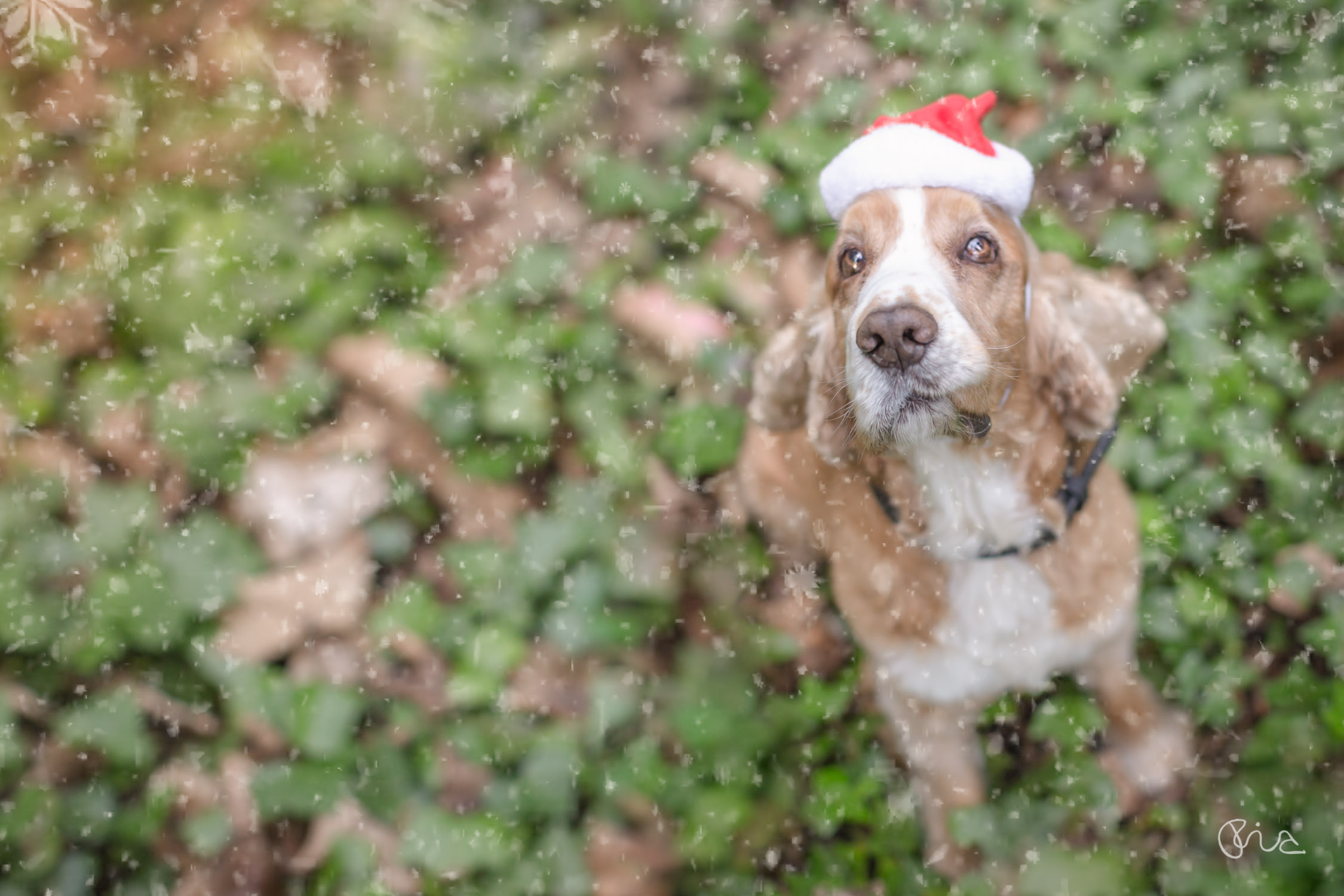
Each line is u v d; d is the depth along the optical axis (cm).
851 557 319
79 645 352
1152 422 367
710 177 470
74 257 466
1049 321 300
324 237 464
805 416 342
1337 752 299
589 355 418
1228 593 336
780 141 469
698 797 315
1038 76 471
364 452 399
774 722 328
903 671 310
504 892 303
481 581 365
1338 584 331
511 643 351
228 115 515
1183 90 448
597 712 334
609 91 514
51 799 323
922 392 268
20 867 313
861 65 498
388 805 322
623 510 382
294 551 377
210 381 420
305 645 357
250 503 387
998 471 295
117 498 386
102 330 440
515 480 394
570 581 363
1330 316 383
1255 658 324
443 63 530
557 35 539
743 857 307
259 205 481
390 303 448
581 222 466
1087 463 302
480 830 311
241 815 322
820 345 320
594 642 351
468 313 434
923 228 283
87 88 527
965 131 291
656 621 357
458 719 339
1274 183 416
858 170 294
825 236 441
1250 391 368
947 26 498
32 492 392
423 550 380
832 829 307
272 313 440
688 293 434
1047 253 334
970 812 299
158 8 550
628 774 320
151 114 518
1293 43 455
